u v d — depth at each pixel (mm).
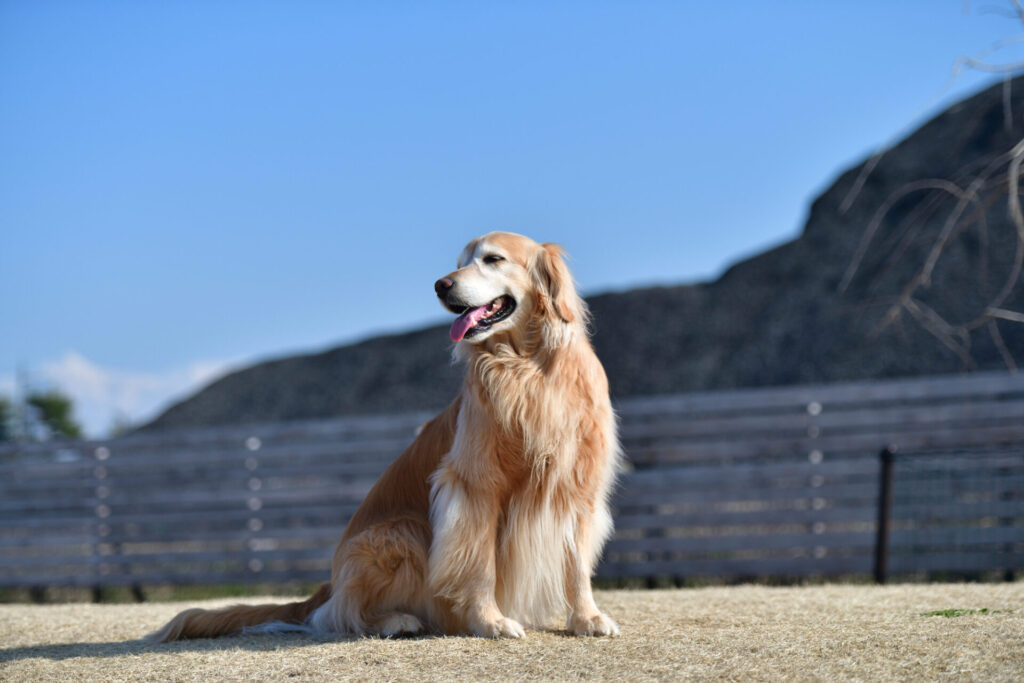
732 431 9734
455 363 4012
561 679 3018
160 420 37094
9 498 12141
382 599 3930
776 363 29625
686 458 9766
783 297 34188
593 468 3836
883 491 6816
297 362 40844
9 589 11828
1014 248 26953
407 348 39344
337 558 4055
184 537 10898
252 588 10766
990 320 5234
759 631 3619
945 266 27766
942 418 9086
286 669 3275
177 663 3465
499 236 3938
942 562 8297
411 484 4105
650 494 9703
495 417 3713
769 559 9023
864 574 8977
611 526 4168
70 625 4809
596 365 3930
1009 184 4934
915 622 3648
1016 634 3293
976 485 8586
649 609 4465
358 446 10883
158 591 11070
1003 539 8164
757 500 9297
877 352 26516
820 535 8945
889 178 37000
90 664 3533
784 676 2930
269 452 11078
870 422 9344
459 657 3336
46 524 11148
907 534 8539
